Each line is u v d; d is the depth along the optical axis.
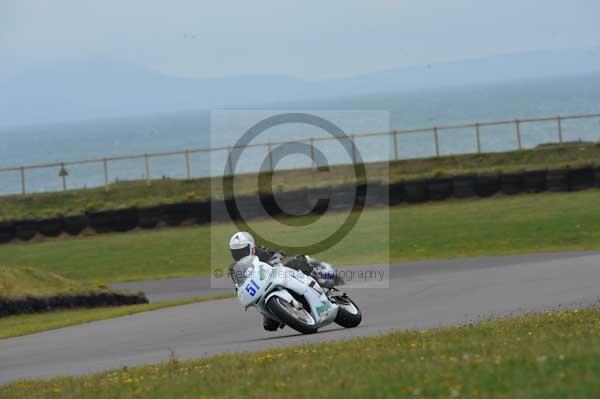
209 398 24.95
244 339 44.75
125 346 46.81
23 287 73.75
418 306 53.84
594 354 24.64
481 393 21.58
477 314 46.84
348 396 22.78
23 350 48.84
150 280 94.12
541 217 107.00
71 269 105.94
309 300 40.47
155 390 27.50
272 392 24.64
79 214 133.00
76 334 54.34
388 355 29.28
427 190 130.00
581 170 126.94
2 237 133.25
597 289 53.81
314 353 32.03
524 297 53.34
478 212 116.12
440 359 27.06
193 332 50.31
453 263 83.19
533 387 21.55
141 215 132.25
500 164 146.88
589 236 93.88
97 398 27.27
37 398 28.45
